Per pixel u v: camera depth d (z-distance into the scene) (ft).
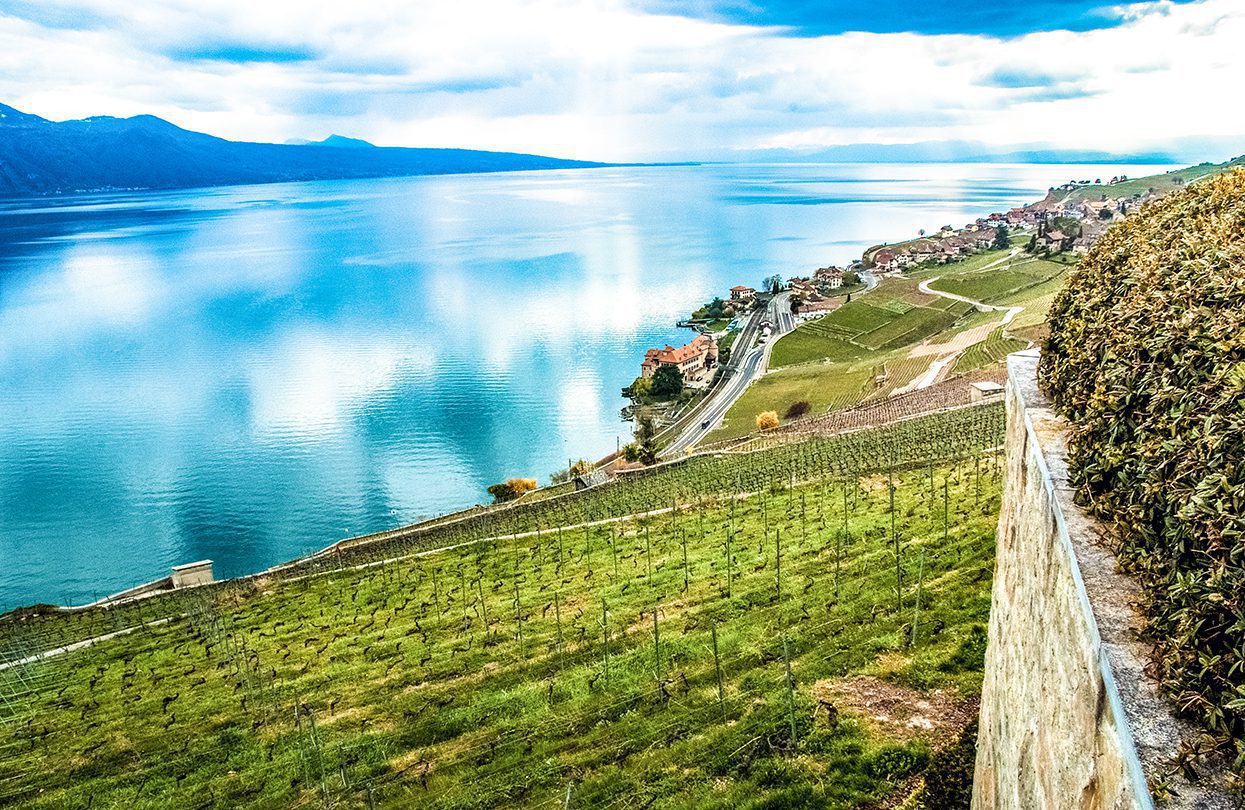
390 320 596.29
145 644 104.37
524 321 599.57
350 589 118.42
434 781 59.06
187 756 69.15
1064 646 23.13
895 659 59.82
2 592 230.48
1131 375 25.57
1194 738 16.35
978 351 339.36
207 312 618.85
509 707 67.36
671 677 66.18
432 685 74.64
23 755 74.38
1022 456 34.73
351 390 423.64
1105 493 24.73
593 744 59.26
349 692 76.48
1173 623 18.53
